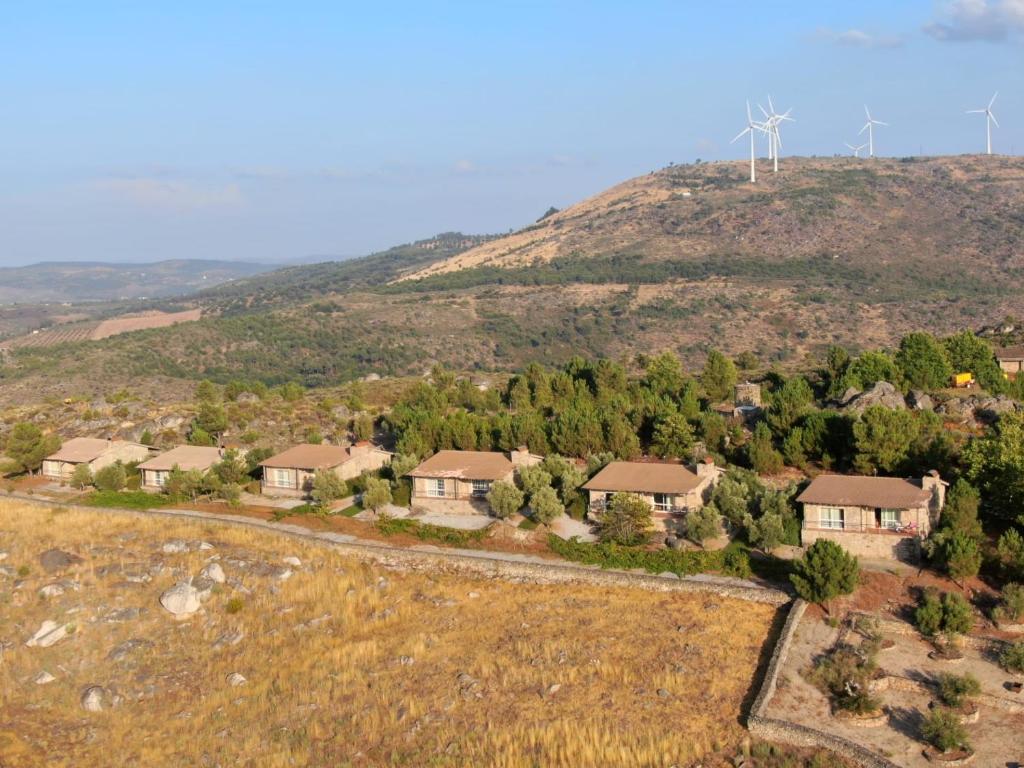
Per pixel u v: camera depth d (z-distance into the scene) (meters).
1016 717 43.56
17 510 77.69
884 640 50.97
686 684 47.75
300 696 49.12
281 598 60.22
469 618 57.22
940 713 42.38
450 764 42.06
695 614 55.22
